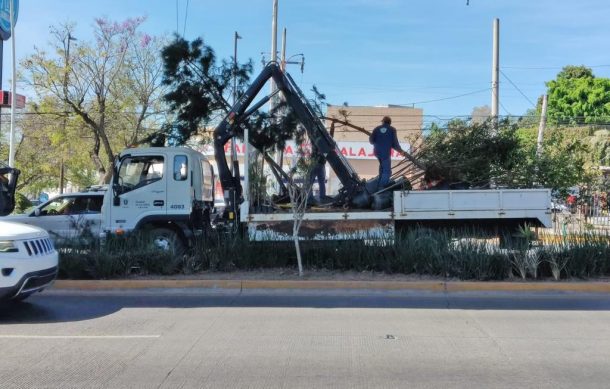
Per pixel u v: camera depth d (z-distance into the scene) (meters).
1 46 19.22
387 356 6.16
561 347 6.54
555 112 56.44
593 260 10.97
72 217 14.53
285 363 5.91
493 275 10.85
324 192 13.89
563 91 56.28
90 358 6.08
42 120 30.11
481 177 14.35
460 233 12.33
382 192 13.09
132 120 28.23
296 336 7.03
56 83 26.02
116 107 27.52
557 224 14.27
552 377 5.47
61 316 8.20
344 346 6.56
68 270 10.85
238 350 6.39
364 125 36.03
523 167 15.09
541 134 21.47
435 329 7.42
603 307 8.97
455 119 14.97
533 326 7.61
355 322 7.83
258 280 10.66
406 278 10.98
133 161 12.76
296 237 11.34
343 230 12.49
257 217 12.43
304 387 5.19
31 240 8.07
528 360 6.03
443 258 11.18
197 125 17.73
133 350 6.39
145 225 12.70
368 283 10.45
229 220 13.00
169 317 8.14
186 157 12.69
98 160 27.34
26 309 8.71
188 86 17.20
